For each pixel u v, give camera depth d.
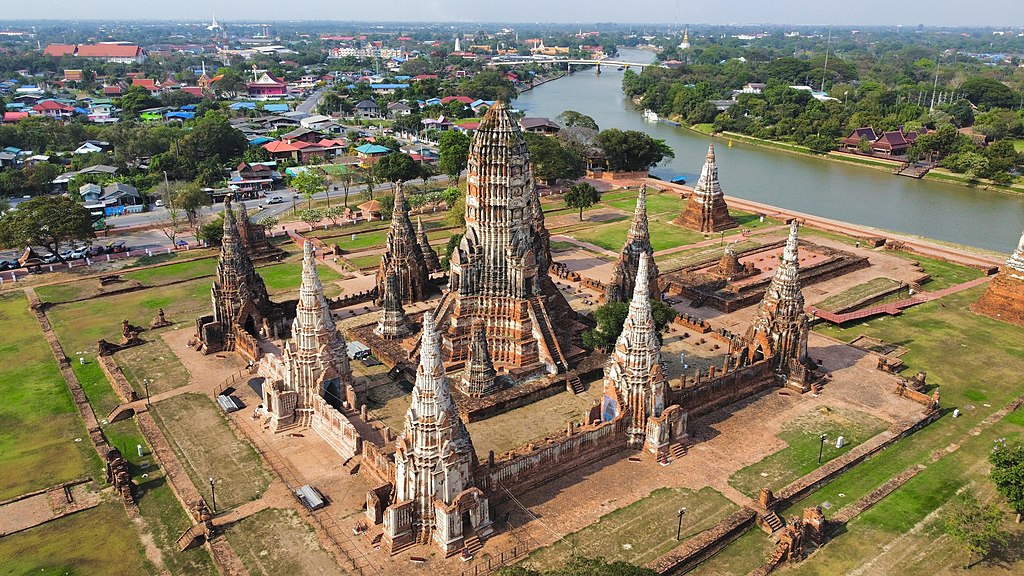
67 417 74.81
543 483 62.28
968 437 70.88
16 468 65.56
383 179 176.50
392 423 72.25
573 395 79.25
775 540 56.28
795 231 77.31
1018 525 57.56
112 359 87.62
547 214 164.38
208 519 55.94
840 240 144.12
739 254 131.50
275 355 85.31
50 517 58.62
